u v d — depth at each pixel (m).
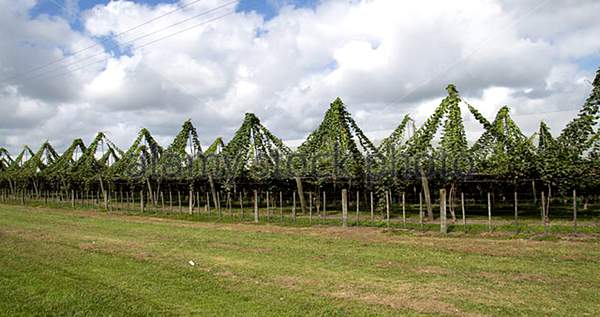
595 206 32.44
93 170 44.03
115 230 24.55
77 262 15.07
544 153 23.03
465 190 29.64
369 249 16.58
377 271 12.95
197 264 14.52
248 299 10.48
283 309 9.64
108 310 9.86
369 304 9.83
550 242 16.86
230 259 15.26
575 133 22.66
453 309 9.30
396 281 11.73
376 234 20.62
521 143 23.36
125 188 43.56
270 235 21.17
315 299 10.30
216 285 11.76
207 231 23.41
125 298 10.73
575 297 9.91
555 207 31.25
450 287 10.98
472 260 14.07
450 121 23.84
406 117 28.84
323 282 11.82
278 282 11.95
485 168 24.00
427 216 27.44
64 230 24.66
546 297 9.95
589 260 13.56
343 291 10.93
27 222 29.27
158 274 13.13
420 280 11.74
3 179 58.53
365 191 31.41
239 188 31.95
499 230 20.16
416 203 36.88
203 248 17.67
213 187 32.59
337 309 9.54
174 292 11.18
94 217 32.91
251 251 16.78
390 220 25.39
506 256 14.52
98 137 47.25
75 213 36.91
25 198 57.38
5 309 10.11
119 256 16.14
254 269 13.57
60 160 50.72
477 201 35.44
